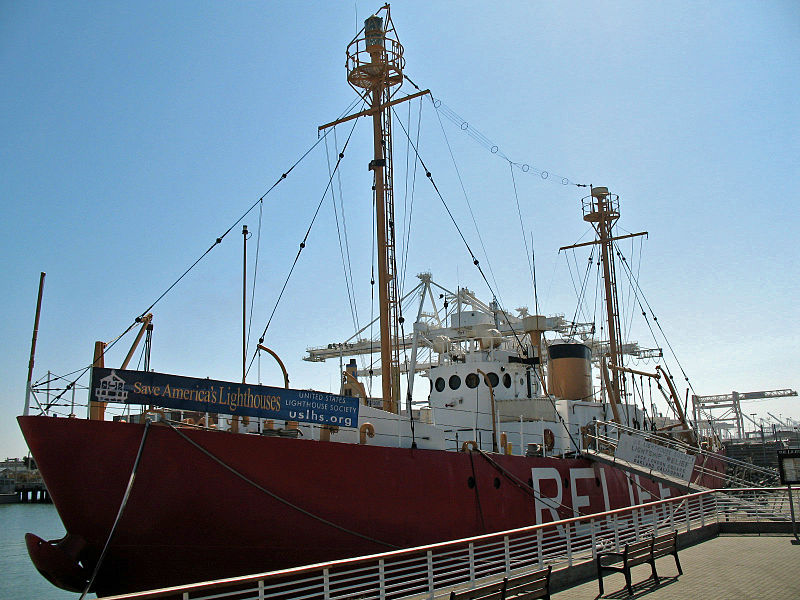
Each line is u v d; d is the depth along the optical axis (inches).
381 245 1006.4
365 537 656.4
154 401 565.0
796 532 858.1
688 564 672.4
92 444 527.5
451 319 1417.3
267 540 597.6
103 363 597.6
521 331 1665.8
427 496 718.5
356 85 1091.3
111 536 517.7
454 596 427.8
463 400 1143.0
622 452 991.0
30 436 514.6
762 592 533.6
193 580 577.6
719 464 1624.0
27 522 2181.3
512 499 828.0
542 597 502.3
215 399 595.2
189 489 558.9
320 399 657.0
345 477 647.8
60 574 523.2
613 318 1755.7
